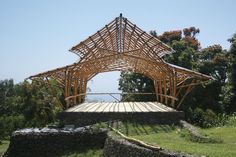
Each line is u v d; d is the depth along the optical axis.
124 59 21.88
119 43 19.17
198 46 35.41
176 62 29.91
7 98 38.00
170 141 12.70
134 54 19.73
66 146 15.30
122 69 25.03
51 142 15.37
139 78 33.19
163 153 10.12
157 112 17.25
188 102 27.09
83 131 15.46
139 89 33.00
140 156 11.09
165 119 17.23
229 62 30.72
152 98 31.80
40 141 15.38
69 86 19.38
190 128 15.04
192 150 10.49
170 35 33.94
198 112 24.27
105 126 16.16
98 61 19.38
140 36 17.72
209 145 11.99
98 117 17.16
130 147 11.77
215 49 33.41
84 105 22.77
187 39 34.91
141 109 19.08
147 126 16.44
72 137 15.38
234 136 14.27
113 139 13.33
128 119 17.16
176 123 17.06
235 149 11.12
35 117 29.39
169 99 23.47
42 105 30.39
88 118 17.16
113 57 19.53
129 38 18.77
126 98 32.22
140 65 22.80
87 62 18.12
